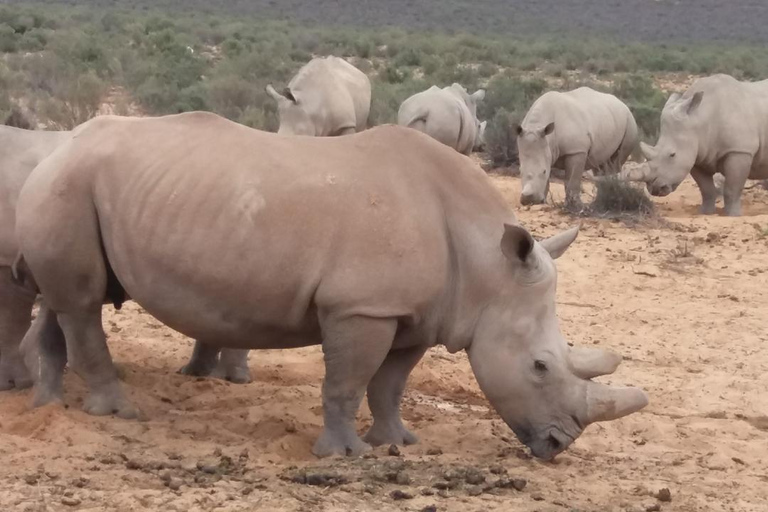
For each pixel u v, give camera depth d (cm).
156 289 926
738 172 2405
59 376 1031
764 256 1980
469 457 962
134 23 6588
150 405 1057
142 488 803
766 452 1073
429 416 1115
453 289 933
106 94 3753
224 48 5856
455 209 934
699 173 2483
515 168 3073
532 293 917
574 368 915
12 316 1073
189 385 1145
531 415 917
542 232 2091
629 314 1619
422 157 941
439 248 918
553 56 7400
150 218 918
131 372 1172
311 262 898
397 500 806
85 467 845
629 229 2162
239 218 902
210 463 876
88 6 9375
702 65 6919
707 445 1085
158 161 931
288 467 884
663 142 2381
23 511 725
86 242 947
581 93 2614
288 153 930
